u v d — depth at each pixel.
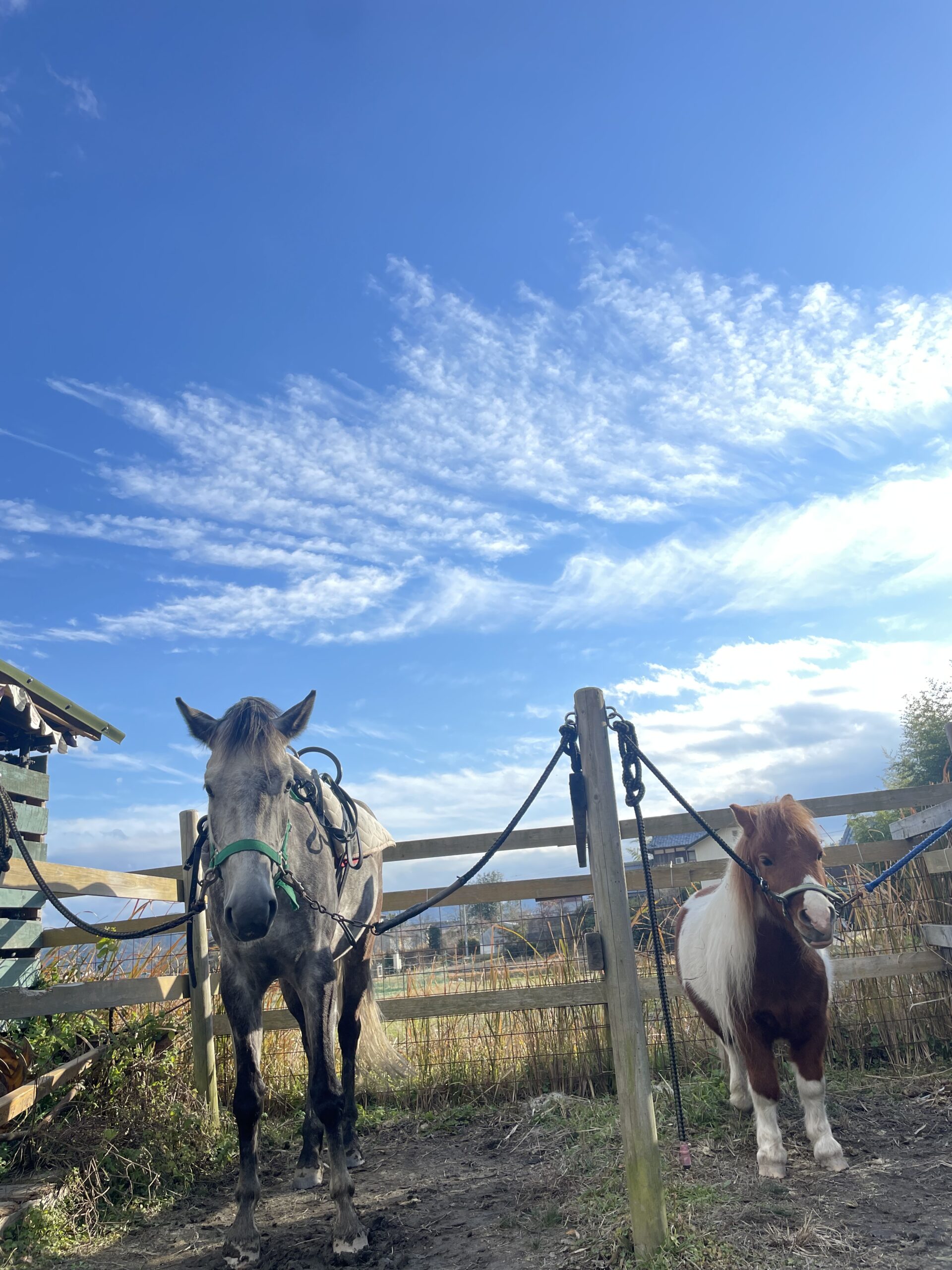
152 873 4.47
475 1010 3.94
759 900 2.83
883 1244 2.28
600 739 2.52
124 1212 2.99
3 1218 2.65
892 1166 2.80
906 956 3.96
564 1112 3.71
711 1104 3.47
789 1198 2.58
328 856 3.00
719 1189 2.66
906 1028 3.98
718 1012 3.02
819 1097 2.86
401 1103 4.12
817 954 2.84
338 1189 2.59
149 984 3.62
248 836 2.51
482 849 4.28
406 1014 3.96
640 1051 2.36
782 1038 2.91
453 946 4.43
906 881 4.30
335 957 3.04
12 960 3.75
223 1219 2.97
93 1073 3.57
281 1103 4.07
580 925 4.42
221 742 2.68
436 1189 3.06
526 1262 2.39
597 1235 2.45
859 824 6.97
